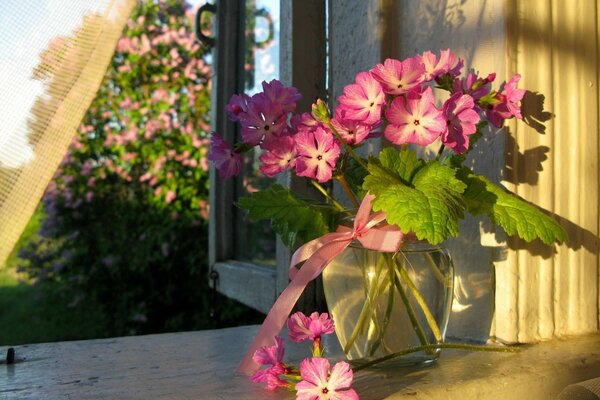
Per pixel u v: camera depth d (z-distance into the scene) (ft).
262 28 3.23
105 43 1.80
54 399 1.69
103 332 6.17
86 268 6.34
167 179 5.94
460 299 2.19
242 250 3.61
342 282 1.88
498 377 1.80
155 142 6.04
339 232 1.86
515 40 2.07
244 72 3.55
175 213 5.94
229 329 2.41
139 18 6.16
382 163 1.80
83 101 1.77
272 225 2.01
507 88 1.87
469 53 2.16
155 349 2.13
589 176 2.19
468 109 1.74
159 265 6.03
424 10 2.31
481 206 1.86
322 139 1.75
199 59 6.23
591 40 2.20
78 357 2.04
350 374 1.58
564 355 1.96
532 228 1.84
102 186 6.30
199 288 5.98
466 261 2.18
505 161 2.05
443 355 2.00
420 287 1.85
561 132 2.14
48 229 6.34
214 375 1.87
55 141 1.75
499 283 2.09
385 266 1.83
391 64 1.74
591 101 2.19
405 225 1.64
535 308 2.11
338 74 2.62
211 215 3.82
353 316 1.87
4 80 1.73
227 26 3.71
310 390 1.59
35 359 2.02
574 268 2.17
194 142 5.94
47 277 6.54
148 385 1.79
